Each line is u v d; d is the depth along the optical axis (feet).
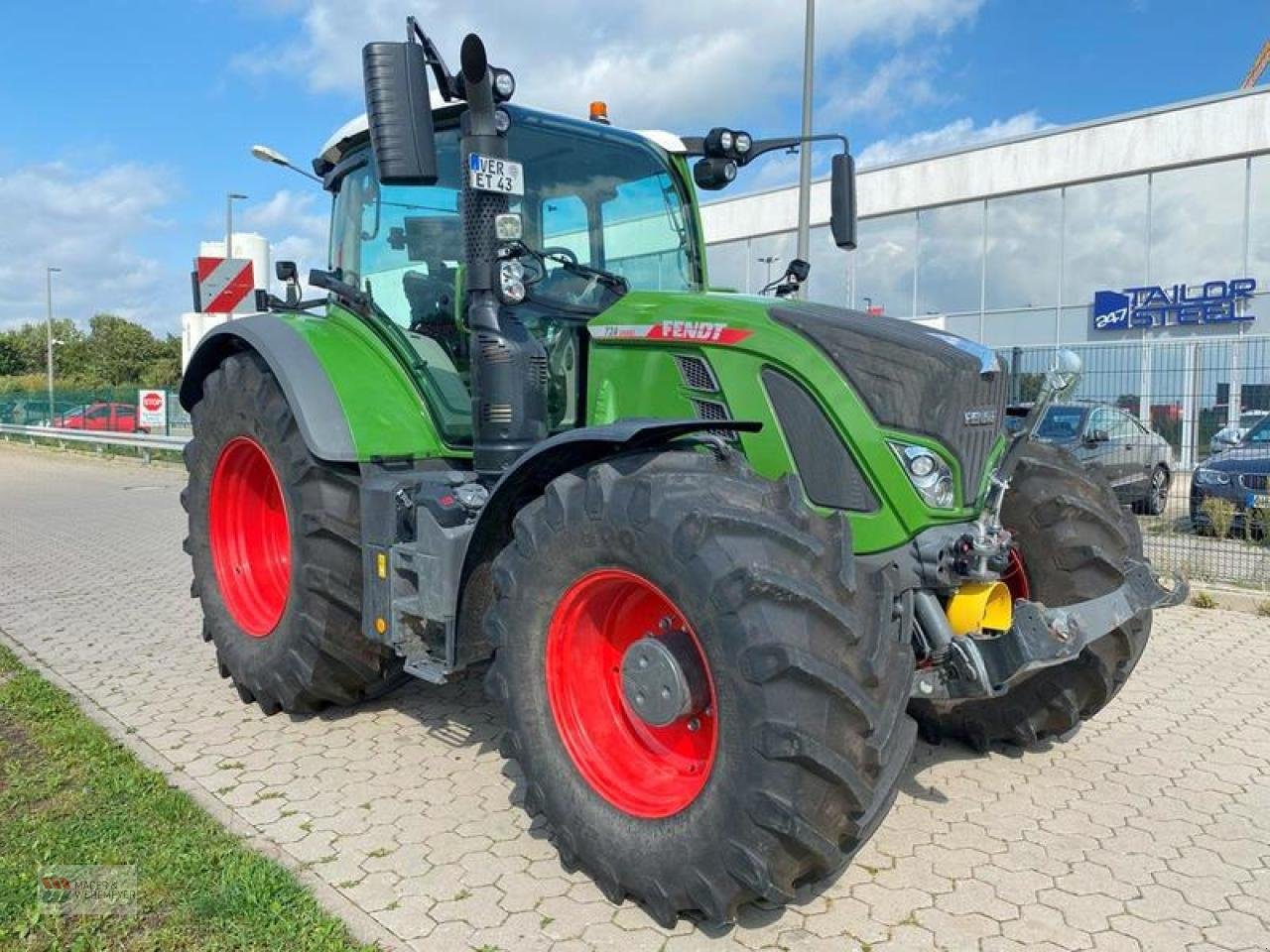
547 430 12.30
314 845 10.62
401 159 10.23
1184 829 11.05
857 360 10.10
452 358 13.58
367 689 14.37
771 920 9.21
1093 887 9.80
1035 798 11.85
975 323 68.95
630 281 13.79
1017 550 12.18
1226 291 58.13
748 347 10.48
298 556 13.34
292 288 16.97
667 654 9.27
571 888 9.78
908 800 11.80
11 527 34.40
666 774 9.57
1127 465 36.11
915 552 9.91
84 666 17.24
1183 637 19.33
